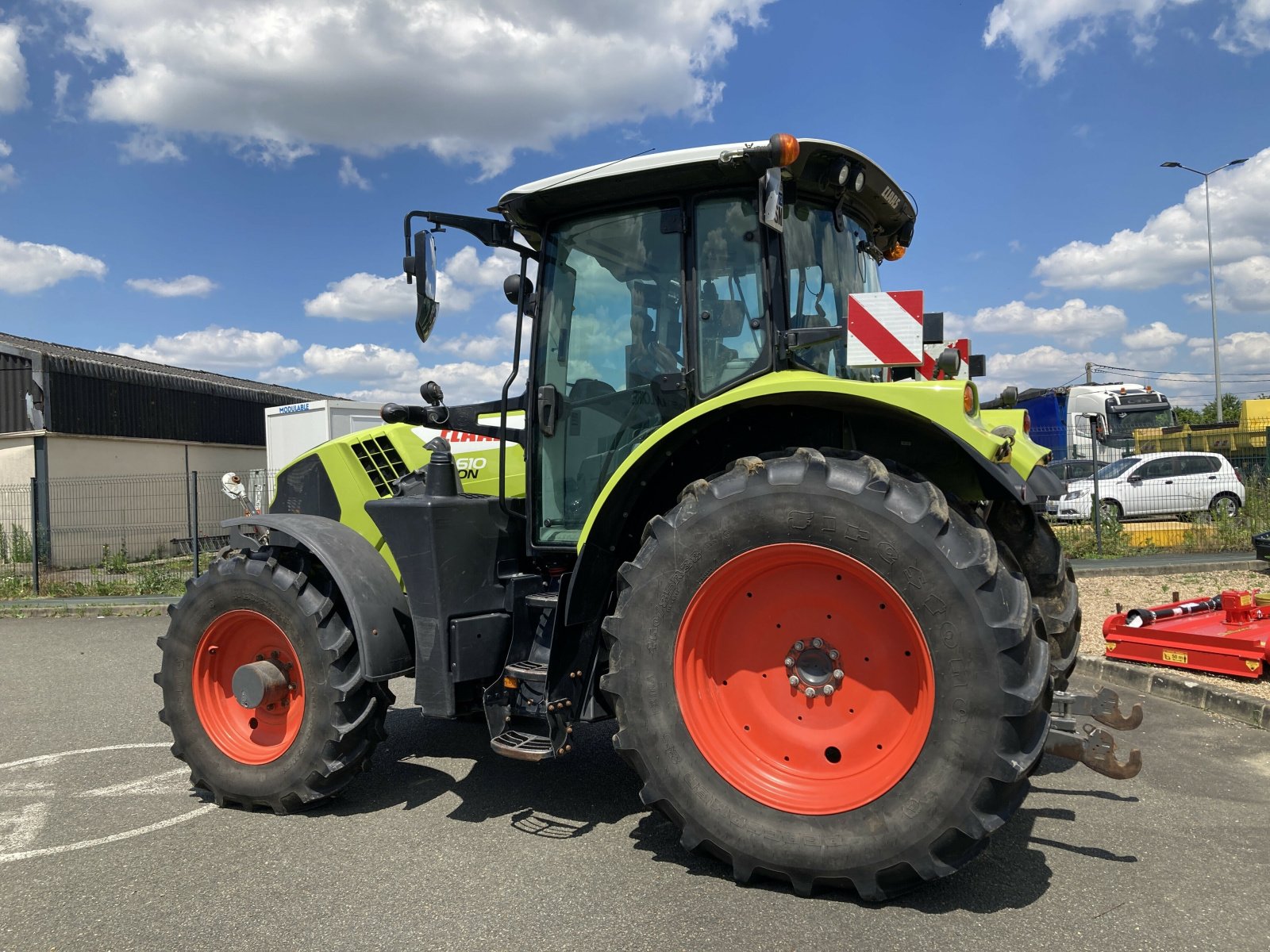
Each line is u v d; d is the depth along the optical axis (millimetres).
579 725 4969
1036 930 2518
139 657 7746
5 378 16062
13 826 3572
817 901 2727
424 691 3463
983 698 2527
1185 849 3088
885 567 2672
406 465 4461
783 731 2916
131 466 17266
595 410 3611
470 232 3633
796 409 3250
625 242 3549
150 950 2523
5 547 14609
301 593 3639
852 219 3840
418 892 2855
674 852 3154
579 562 3254
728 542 2881
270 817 3643
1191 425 20781
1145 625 5750
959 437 2822
